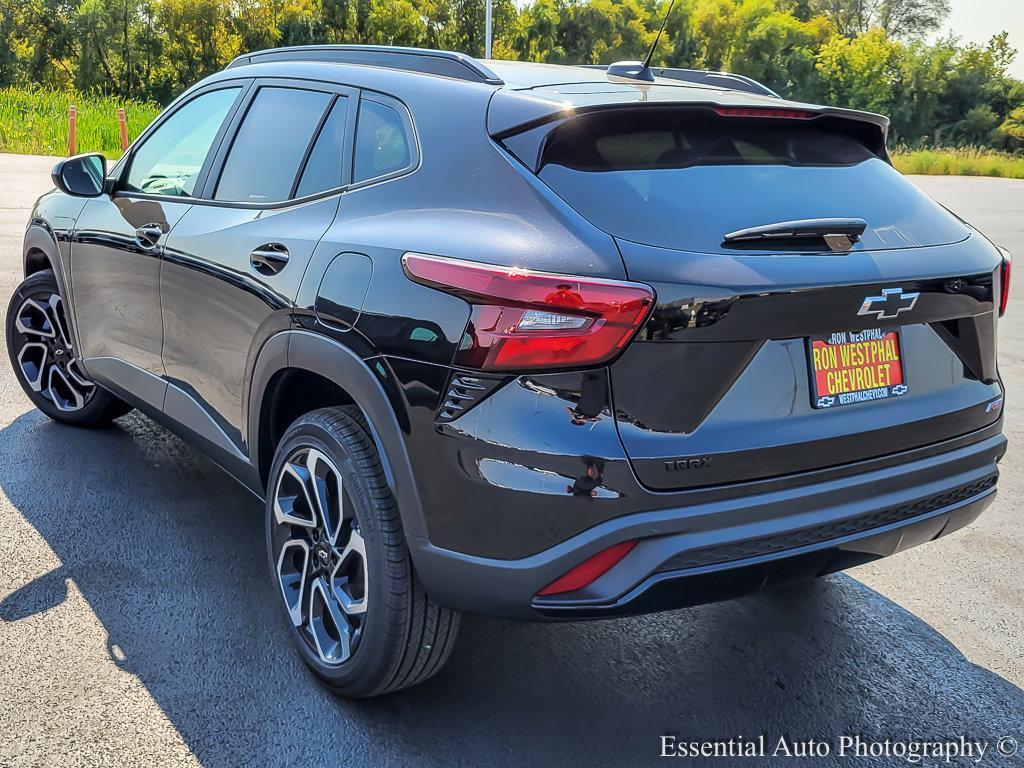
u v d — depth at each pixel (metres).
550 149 2.21
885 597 3.32
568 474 1.97
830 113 2.52
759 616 3.13
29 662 2.60
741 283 2.02
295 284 2.53
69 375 4.27
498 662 2.78
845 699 2.68
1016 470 4.68
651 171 2.23
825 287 2.11
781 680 2.76
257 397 2.75
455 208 2.27
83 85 61.41
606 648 2.89
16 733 2.31
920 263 2.32
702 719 2.56
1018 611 3.24
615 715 2.55
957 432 2.50
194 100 3.52
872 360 2.30
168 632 2.79
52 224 4.04
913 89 70.75
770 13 73.94
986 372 2.62
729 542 2.07
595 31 71.06
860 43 71.94
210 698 2.51
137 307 3.45
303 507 2.63
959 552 3.73
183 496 3.74
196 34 61.66
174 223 3.21
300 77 3.04
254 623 2.88
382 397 2.21
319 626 2.57
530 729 2.47
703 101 2.35
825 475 2.21
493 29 66.94
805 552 2.18
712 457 2.04
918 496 2.37
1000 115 70.25
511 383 2.00
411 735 2.42
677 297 1.97
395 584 2.26
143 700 2.47
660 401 2.00
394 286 2.21
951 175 34.38
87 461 4.02
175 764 2.24
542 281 1.96
